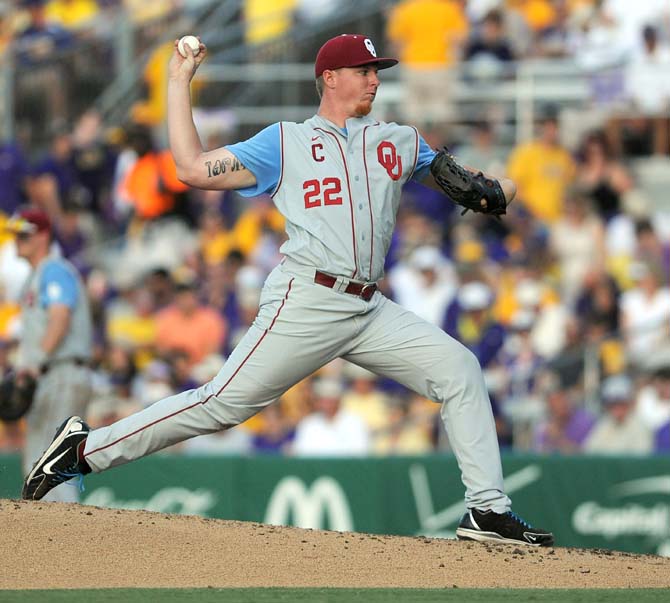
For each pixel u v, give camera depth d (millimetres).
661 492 31922
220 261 42312
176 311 40719
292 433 36594
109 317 42719
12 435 36844
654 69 46781
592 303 40812
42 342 25625
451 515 31609
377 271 17766
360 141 17641
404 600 14523
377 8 48250
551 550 17844
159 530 17266
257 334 17750
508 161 45969
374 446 36438
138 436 18125
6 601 14102
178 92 17328
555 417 36906
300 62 48438
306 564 16516
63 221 45781
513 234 43469
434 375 18031
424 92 46688
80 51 49312
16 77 48938
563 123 46500
